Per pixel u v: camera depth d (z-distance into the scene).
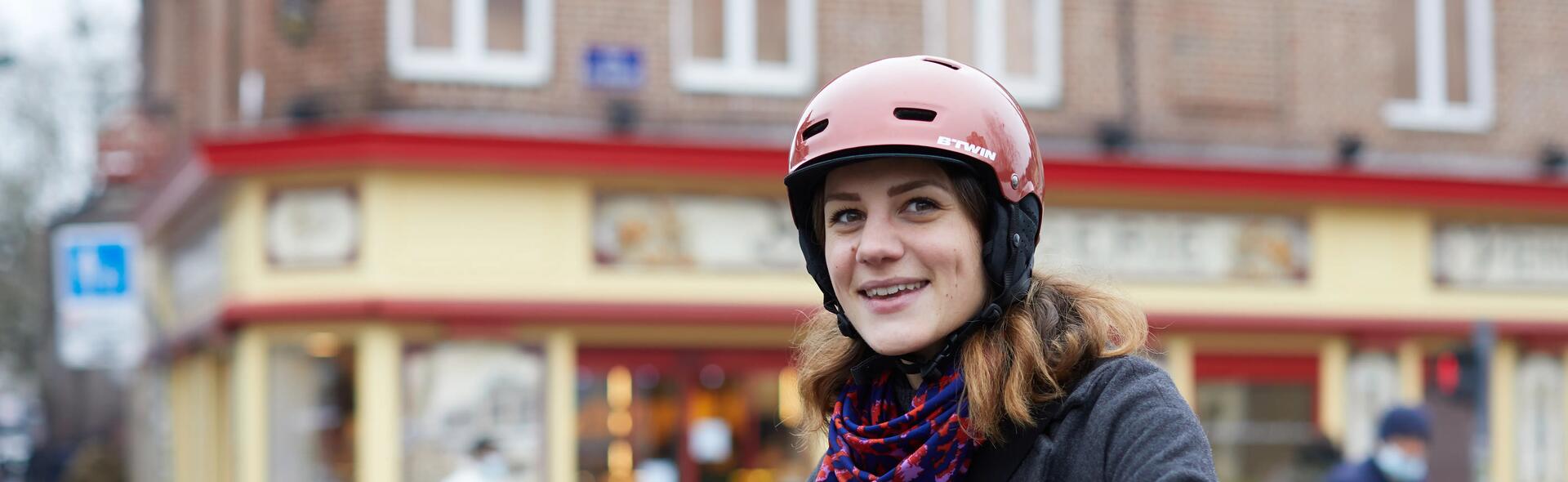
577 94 9.68
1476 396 9.10
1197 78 11.04
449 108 9.47
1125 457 1.67
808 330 2.24
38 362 25.53
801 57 10.16
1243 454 10.98
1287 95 11.25
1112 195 10.62
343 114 9.42
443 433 9.27
